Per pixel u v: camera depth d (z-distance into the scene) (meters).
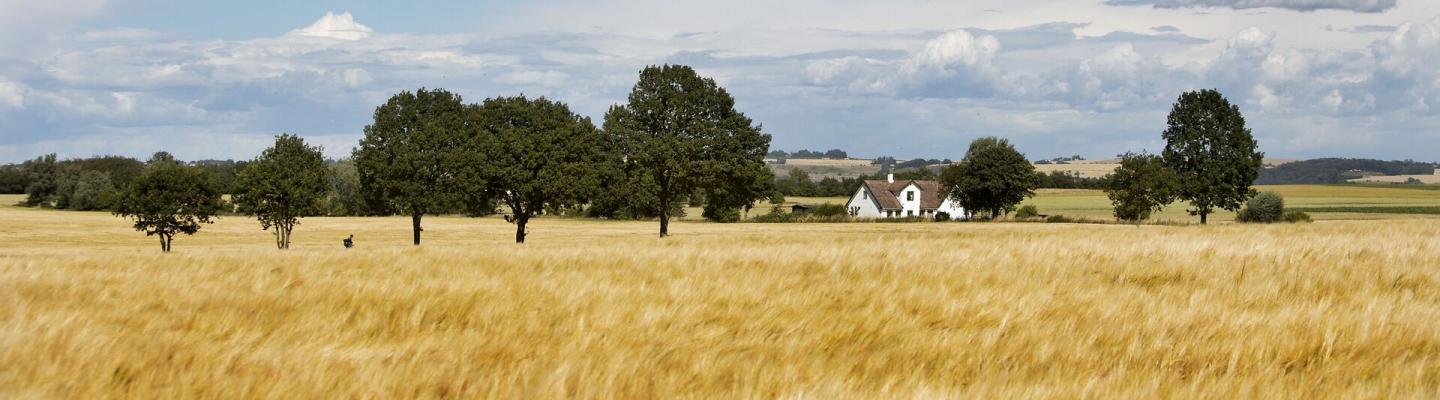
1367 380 7.18
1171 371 7.33
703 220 110.62
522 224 65.12
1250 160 85.00
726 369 7.37
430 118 66.56
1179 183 85.12
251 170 60.12
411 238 80.56
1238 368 7.51
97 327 8.36
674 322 9.35
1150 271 13.22
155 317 9.31
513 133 63.69
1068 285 12.02
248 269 13.56
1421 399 6.54
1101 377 7.11
